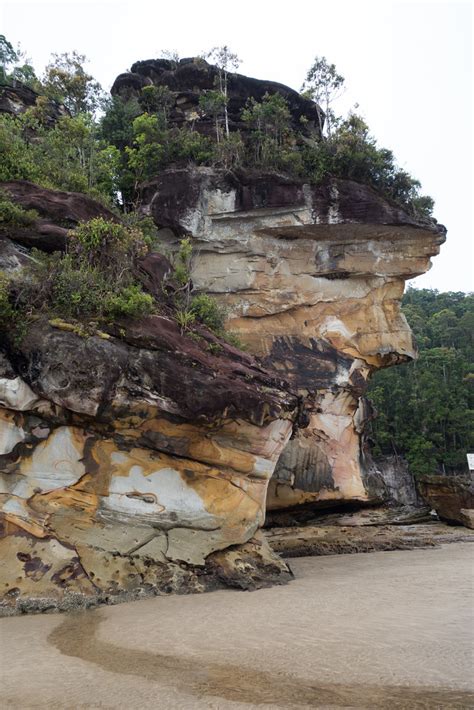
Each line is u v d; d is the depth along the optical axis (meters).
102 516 12.75
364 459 29.31
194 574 13.20
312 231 24.62
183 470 13.82
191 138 25.56
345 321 26.17
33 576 11.55
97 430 12.94
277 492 24.81
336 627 9.14
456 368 51.47
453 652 7.51
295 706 6.06
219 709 6.07
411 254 25.80
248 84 29.36
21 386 12.19
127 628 9.66
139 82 29.66
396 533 23.89
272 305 24.80
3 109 25.06
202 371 13.80
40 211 15.33
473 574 14.31
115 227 15.01
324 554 19.86
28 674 7.48
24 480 12.31
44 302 12.95
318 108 29.98
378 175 25.64
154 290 16.11
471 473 38.31
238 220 24.17
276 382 15.68
